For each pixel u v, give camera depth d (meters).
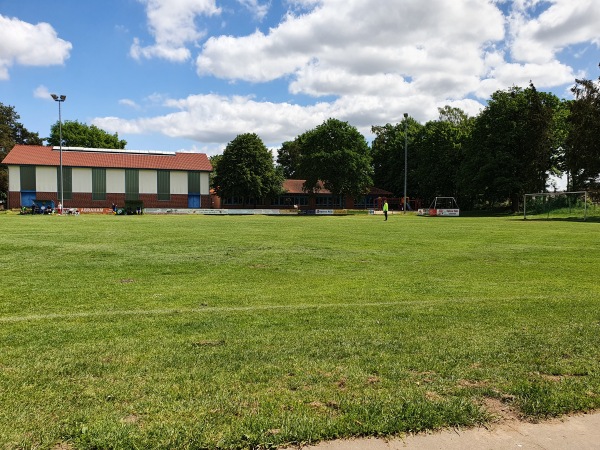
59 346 5.59
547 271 13.12
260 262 14.88
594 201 48.88
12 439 3.22
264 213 69.62
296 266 14.11
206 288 10.55
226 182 76.06
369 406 3.76
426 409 3.70
